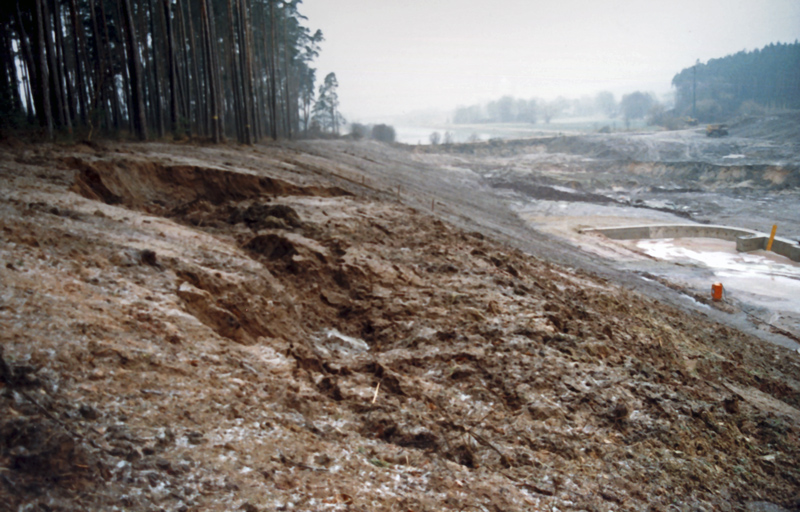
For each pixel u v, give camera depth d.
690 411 7.95
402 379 7.16
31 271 5.96
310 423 5.25
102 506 3.11
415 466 5.05
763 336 18.47
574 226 36.53
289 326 8.58
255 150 28.84
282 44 61.72
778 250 31.12
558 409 7.14
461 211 30.14
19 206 8.80
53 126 18.92
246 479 3.86
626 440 6.93
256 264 9.88
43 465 3.21
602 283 18.50
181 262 8.15
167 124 40.78
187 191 16.48
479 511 4.49
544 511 4.84
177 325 6.14
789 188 48.41
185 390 4.81
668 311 17.11
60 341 4.62
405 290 11.48
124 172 15.02
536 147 88.12
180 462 3.78
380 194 25.00
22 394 3.72
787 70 138.88
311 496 3.93
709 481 6.47
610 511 5.23
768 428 8.28
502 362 8.37
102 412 3.96
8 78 26.94
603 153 76.94
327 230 14.12
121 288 6.53
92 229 8.59
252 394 5.35
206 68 30.17
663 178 59.00
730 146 71.81
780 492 6.68
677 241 34.97
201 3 29.75
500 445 6.06
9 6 21.50
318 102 92.75
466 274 13.23
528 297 12.34
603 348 9.68
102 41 33.12
